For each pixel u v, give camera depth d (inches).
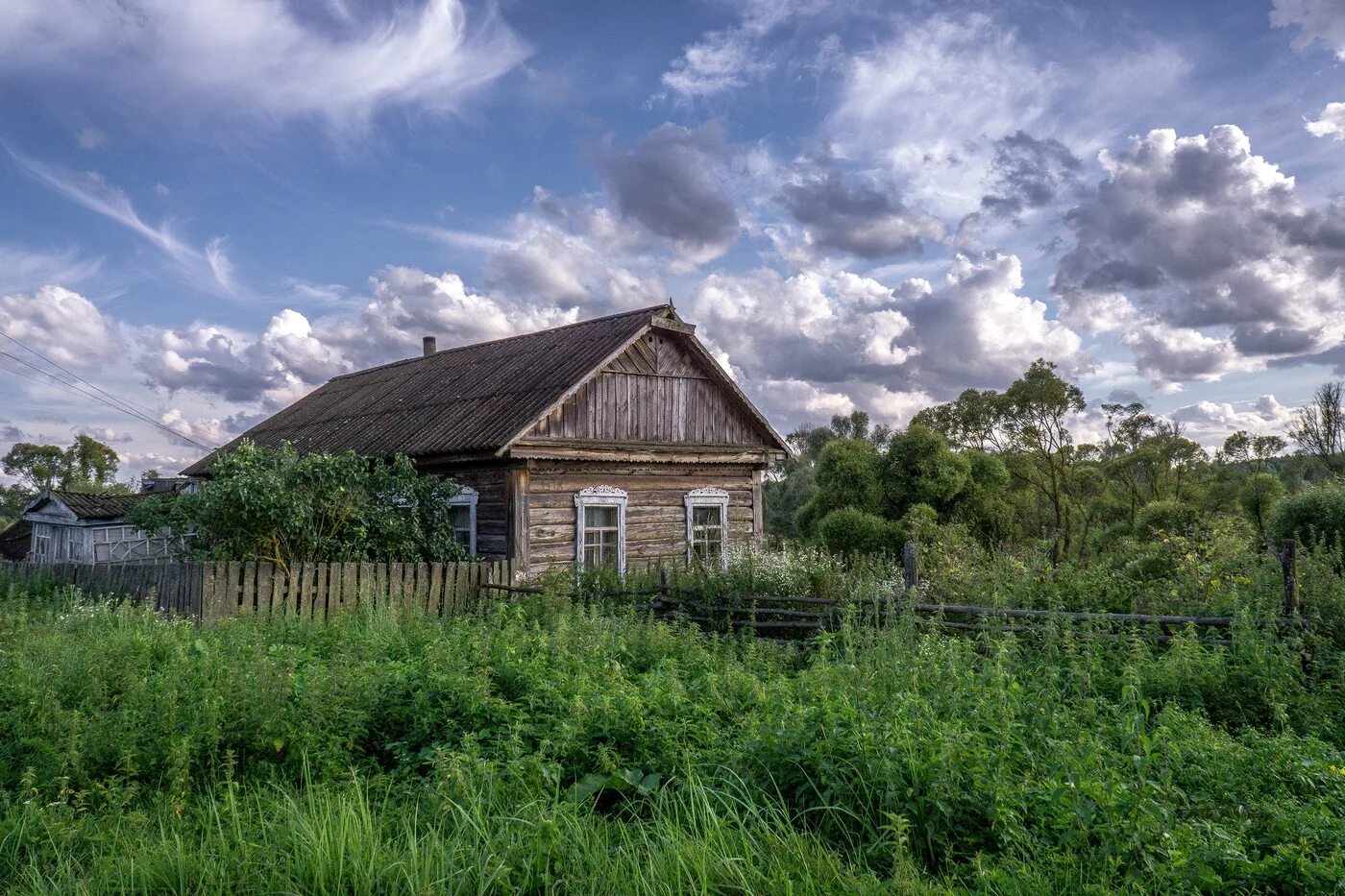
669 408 737.6
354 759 232.7
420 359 1047.0
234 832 185.6
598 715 227.3
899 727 191.0
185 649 322.0
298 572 466.9
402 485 573.6
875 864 168.2
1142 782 165.6
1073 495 1065.5
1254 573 368.5
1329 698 258.7
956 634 348.2
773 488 1620.3
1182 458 1043.9
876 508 957.8
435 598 504.4
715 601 430.3
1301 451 1015.6
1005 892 148.2
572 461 660.7
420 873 163.5
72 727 222.1
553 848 170.2
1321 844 158.1
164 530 572.1
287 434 950.4
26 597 530.9
